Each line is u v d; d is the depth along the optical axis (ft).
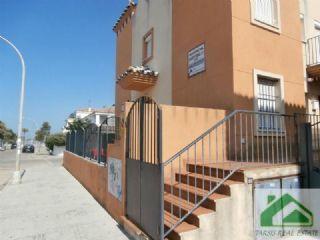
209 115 22.36
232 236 15.23
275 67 26.05
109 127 27.81
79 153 47.70
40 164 83.05
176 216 16.03
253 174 16.51
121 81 38.32
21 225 21.79
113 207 23.20
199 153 21.76
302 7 31.58
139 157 18.66
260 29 25.55
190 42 29.45
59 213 25.08
